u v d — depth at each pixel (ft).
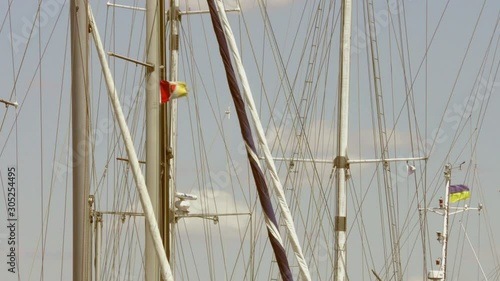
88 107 128.67
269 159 107.14
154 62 149.38
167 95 150.71
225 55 104.88
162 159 148.15
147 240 143.54
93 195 173.88
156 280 143.02
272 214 102.63
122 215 197.77
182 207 220.84
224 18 108.78
